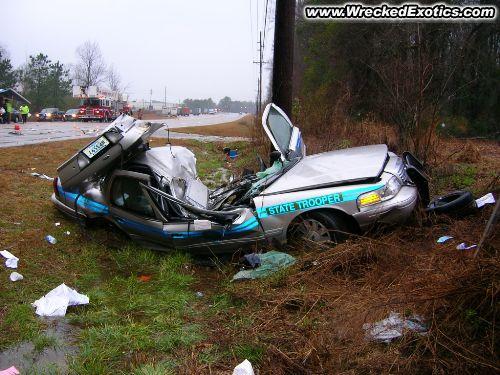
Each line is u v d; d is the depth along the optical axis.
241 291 4.43
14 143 17.64
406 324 3.31
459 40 13.82
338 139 10.50
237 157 15.79
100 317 4.15
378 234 5.18
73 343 3.75
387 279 4.14
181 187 6.32
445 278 3.46
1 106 38.28
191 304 4.45
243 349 3.45
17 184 9.41
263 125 6.16
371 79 16.39
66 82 73.31
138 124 5.96
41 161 12.75
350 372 3.03
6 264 5.15
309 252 5.11
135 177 5.82
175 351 3.56
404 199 5.15
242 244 5.46
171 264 5.47
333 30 26.06
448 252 4.15
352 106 12.49
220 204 6.19
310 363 3.18
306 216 5.27
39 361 3.49
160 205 5.82
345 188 5.15
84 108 45.22
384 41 15.84
